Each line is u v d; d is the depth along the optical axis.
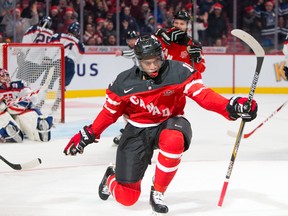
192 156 9.66
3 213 6.25
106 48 20.05
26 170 8.52
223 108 5.64
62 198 6.87
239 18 21.58
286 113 15.60
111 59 19.28
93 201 6.73
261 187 7.37
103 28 20.38
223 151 10.17
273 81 20.52
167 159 5.77
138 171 5.93
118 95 5.84
